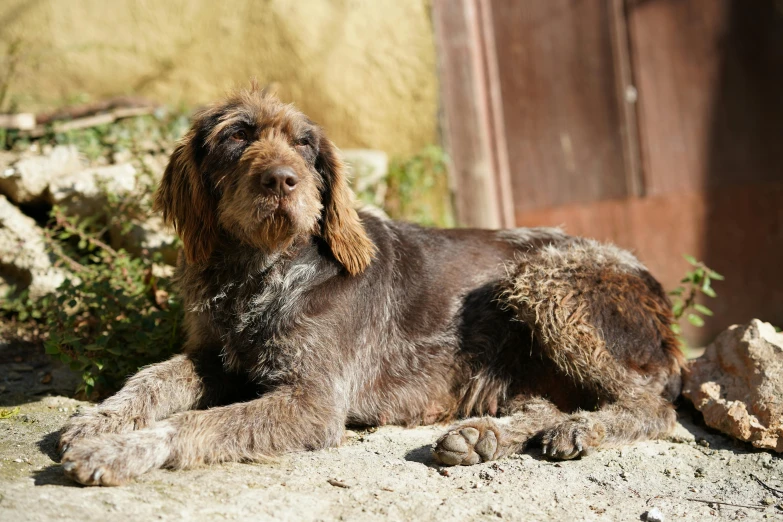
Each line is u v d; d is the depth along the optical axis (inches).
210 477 43.6
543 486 45.3
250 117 49.6
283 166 47.0
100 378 52.2
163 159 69.8
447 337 53.7
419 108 81.2
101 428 45.1
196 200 49.8
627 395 51.6
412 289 53.4
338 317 50.1
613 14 83.4
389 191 79.9
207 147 49.8
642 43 83.7
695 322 61.3
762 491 46.3
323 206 50.8
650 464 48.4
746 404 51.6
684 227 85.7
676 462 48.9
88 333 56.4
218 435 45.2
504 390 53.9
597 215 85.7
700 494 45.9
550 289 52.4
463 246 56.0
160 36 77.0
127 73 76.9
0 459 43.6
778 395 50.9
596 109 84.6
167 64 77.4
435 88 81.1
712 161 85.0
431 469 46.5
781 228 85.4
